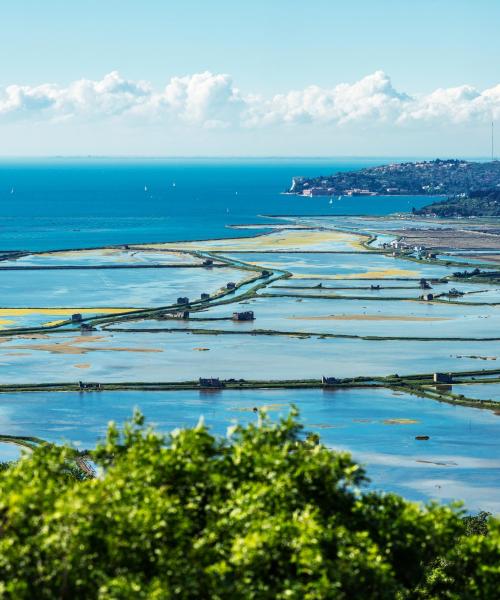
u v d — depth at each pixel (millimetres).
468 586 125312
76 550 107250
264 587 109250
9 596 104125
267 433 128125
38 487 114188
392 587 113438
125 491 114062
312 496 122500
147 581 109375
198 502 120688
